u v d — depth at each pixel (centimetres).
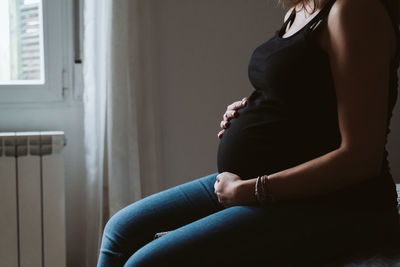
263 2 223
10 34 202
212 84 222
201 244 105
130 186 203
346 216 104
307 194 104
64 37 204
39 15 203
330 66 103
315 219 104
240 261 106
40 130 204
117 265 122
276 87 108
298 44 104
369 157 98
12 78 204
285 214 105
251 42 224
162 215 127
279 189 105
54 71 203
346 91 98
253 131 114
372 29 97
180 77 218
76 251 212
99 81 199
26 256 187
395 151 238
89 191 199
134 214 127
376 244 107
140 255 107
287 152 109
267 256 106
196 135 223
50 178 186
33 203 186
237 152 117
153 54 211
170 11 213
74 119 207
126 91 200
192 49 218
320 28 102
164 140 219
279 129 110
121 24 197
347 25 97
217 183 117
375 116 97
